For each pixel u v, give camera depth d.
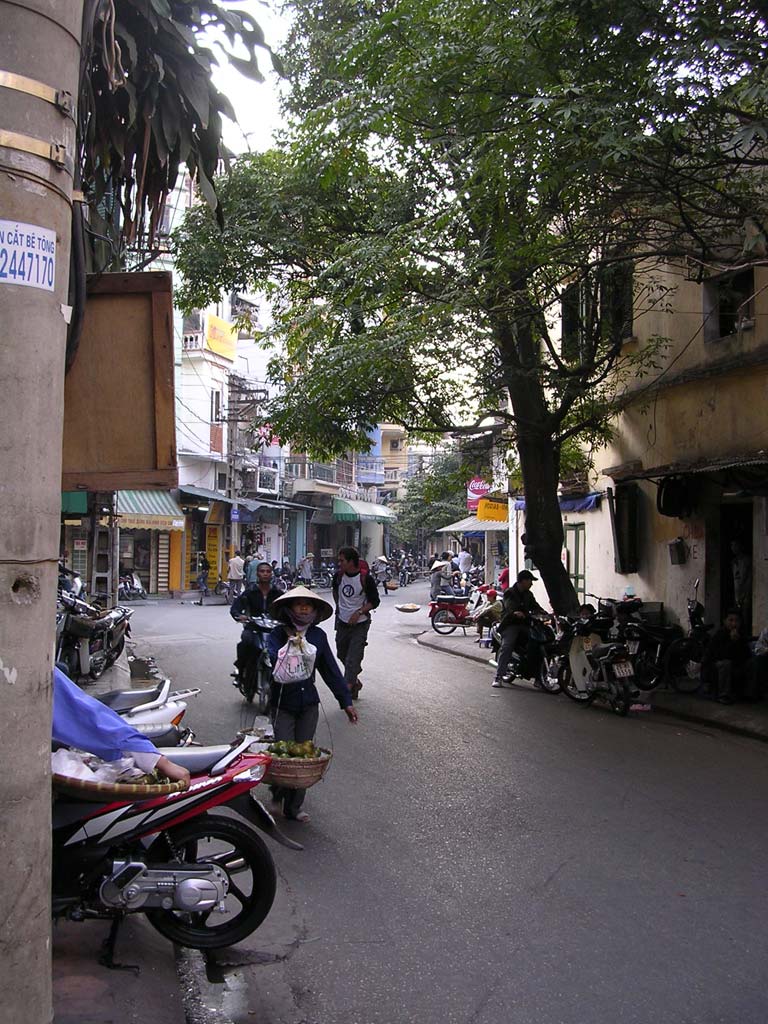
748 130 7.15
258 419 14.18
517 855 5.55
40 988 2.56
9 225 2.53
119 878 3.90
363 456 57.88
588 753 8.36
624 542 14.58
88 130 4.75
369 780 7.24
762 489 11.12
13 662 2.49
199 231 13.70
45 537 2.57
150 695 5.82
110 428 4.09
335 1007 3.77
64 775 3.71
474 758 8.04
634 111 7.58
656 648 12.19
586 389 12.93
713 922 4.58
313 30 13.00
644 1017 3.66
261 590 10.41
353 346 11.29
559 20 7.89
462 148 8.80
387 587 37.72
